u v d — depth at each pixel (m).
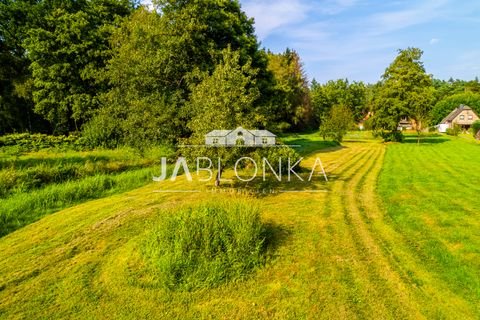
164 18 17.55
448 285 5.09
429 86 35.28
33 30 26.45
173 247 5.81
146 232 6.96
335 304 4.71
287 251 6.42
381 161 19.47
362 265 5.81
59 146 20.84
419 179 13.43
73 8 29.38
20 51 32.97
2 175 11.02
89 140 21.00
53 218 8.67
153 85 16.56
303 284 5.24
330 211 9.02
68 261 6.22
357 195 10.77
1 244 7.08
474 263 5.73
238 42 21.58
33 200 9.64
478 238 6.82
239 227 6.20
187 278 5.28
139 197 10.59
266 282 5.33
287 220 8.29
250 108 10.40
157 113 15.05
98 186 11.55
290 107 47.00
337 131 32.72
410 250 6.38
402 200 10.00
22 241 7.21
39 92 27.42
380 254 6.24
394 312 4.49
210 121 9.86
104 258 6.30
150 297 4.98
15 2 30.22
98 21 29.16
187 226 6.18
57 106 27.70
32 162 14.92
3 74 31.28
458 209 8.89
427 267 5.68
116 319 4.51
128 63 16.94
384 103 35.41
